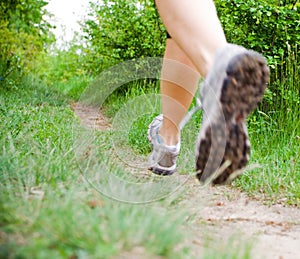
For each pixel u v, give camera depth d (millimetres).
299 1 5051
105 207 1447
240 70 1554
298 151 3389
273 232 1915
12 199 1464
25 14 8789
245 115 1607
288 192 2637
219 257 1339
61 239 1190
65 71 11625
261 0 4770
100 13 8188
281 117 4195
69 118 4512
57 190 1633
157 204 1689
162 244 1261
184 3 1676
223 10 5133
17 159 2102
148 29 7285
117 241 1243
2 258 1063
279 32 4945
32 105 5609
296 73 4422
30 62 8898
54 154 2383
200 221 1837
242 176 2861
